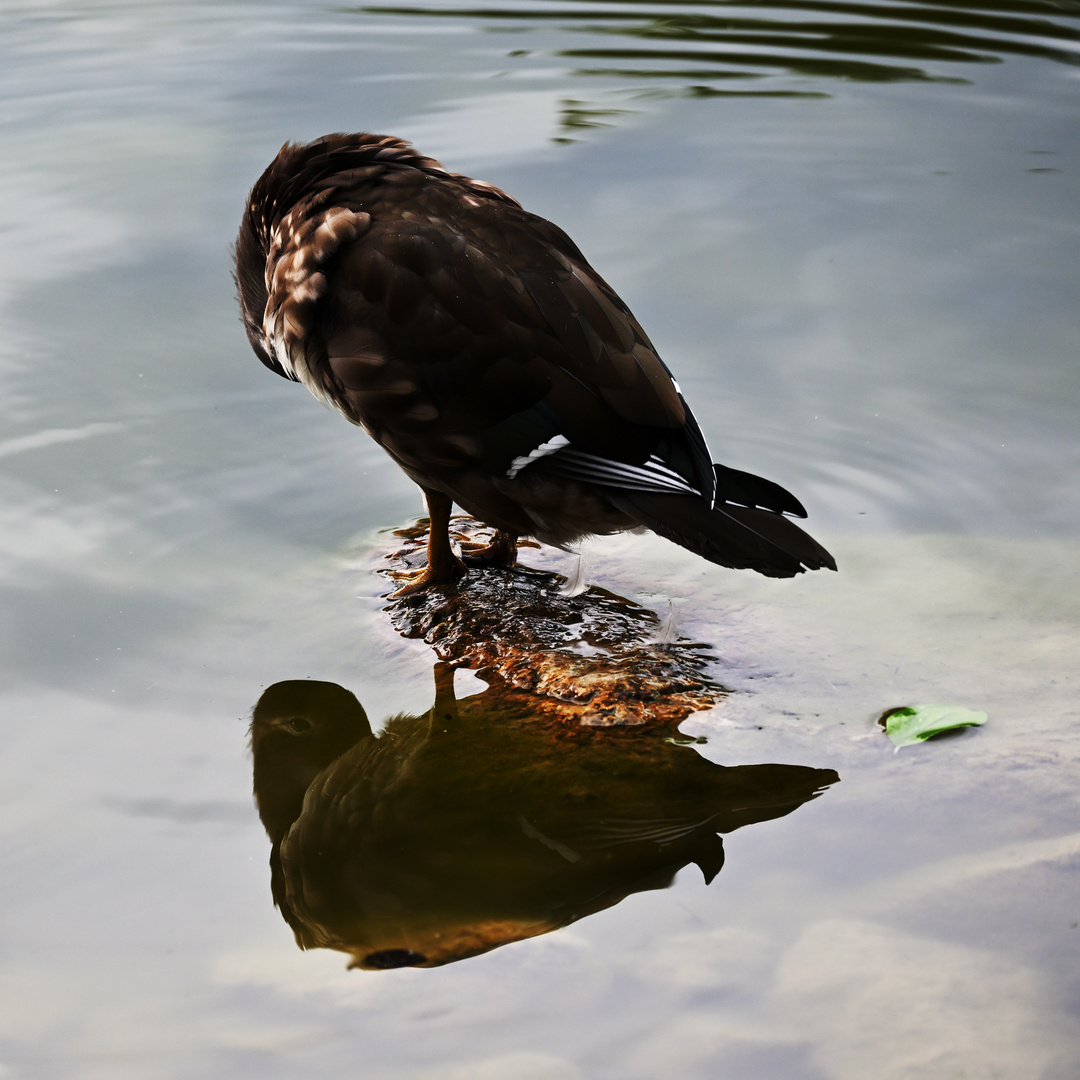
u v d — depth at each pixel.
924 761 6.05
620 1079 4.27
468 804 5.90
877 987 4.63
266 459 9.19
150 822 5.75
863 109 15.25
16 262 11.55
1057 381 10.08
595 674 6.84
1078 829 5.48
